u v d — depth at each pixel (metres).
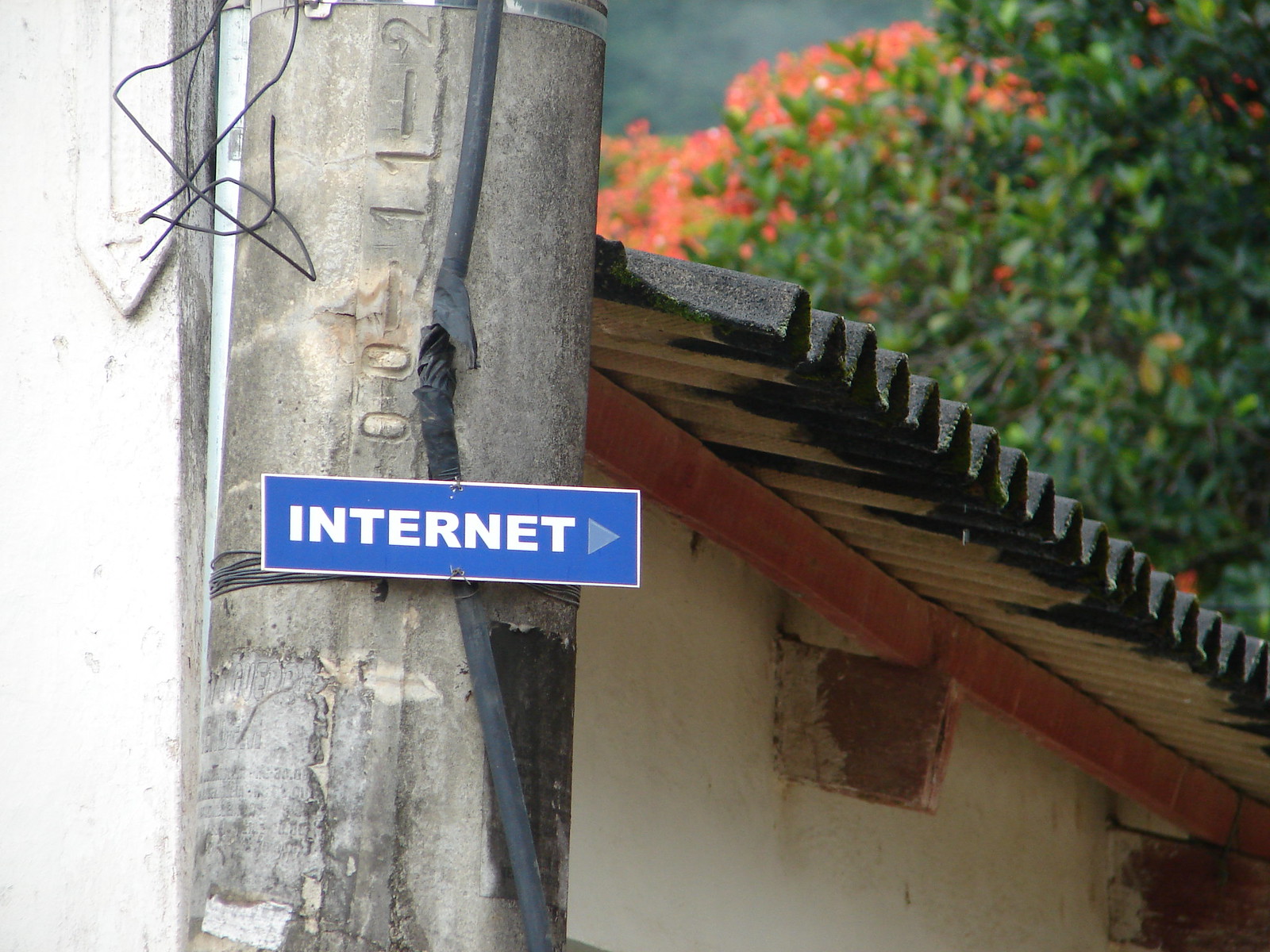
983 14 30.30
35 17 11.16
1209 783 20.12
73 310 10.99
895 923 17.84
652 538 15.23
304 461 8.43
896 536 14.34
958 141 31.77
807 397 11.84
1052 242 29.50
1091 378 28.55
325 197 8.66
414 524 8.27
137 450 10.88
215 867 8.14
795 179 32.69
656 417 12.98
